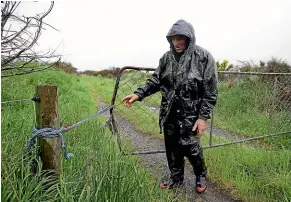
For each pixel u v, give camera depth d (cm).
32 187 199
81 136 371
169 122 338
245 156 453
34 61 452
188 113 327
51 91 211
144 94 342
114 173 254
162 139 565
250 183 367
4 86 552
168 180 376
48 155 215
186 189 368
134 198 250
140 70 381
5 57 382
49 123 212
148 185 301
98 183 229
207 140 558
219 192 363
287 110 650
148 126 605
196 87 318
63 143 215
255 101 749
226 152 477
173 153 350
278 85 643
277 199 338
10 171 204
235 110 763
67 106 601
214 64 318
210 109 321
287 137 595
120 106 748
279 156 455
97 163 253
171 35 303
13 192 193
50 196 205
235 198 350
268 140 597
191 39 306
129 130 591
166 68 327
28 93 604
